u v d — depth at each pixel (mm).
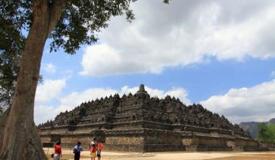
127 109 80438
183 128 78188
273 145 108375
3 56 32312
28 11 28047
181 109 87938
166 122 77625
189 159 42312
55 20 22688
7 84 34125
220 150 81000
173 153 60594
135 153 58875
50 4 22656
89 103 98125
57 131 95688
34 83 21125
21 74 21000
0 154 19688
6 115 22203
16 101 20656
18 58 32094
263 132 137625
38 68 21391
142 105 76812
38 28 21609
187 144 73250
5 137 20141
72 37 29656
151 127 71812
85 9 28484
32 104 21062
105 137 74312
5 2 27312
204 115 94250
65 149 79562
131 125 73062
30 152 20359
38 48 21406
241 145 92938
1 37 29188
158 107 82562
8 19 28344
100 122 81750
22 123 20375
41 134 98188
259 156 51469
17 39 29438
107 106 87188
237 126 105812
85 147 78250
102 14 28781
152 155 52406
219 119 100062
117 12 28500
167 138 69625
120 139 69438
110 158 44125
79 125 89938
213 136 81750
